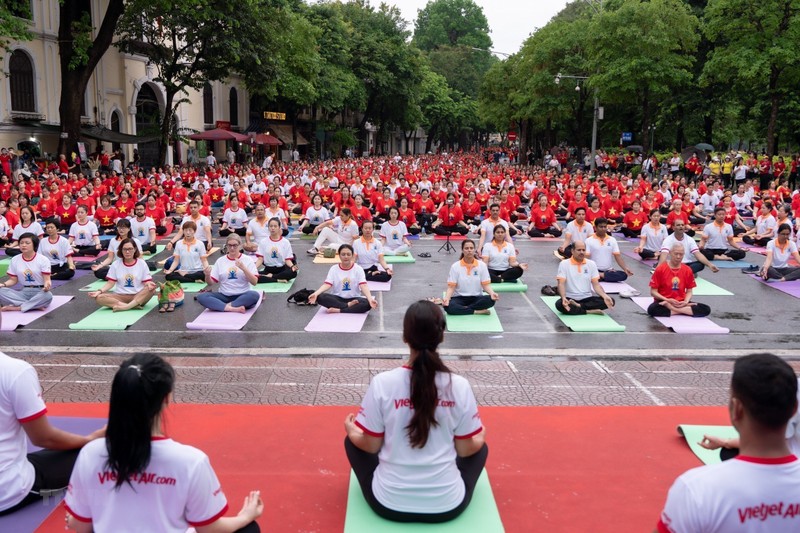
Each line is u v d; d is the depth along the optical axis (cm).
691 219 2152
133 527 361
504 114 6088
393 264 1639
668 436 675
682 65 3738
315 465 604
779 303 1287
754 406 302
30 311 1196
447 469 484
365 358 957
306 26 4325
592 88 4466
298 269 1577
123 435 351
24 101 3300
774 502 299
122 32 3606
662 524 313
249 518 405
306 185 2542
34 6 3275
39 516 504
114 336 1058
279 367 912
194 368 904
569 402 782
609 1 4381
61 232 1945
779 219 1795
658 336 1075
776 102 3325
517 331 1098
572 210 2080
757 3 3114
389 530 487
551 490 561
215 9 3319
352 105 6078
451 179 3022
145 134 3716
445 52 9612
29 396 480
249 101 5472
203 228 1673
